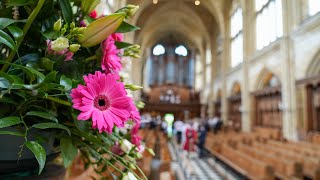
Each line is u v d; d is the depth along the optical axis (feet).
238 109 66.08
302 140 36.52
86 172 6.77
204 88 100.89
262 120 53.06
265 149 25.61
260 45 54.90
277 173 17.53
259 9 55.62
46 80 2.31
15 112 2.53
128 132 3.39
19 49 2.93
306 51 37.86
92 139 2.74
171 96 105.81
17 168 2.61
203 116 91.30
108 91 2.39
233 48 71.15
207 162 33.37
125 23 3.06
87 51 3.11
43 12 2.83
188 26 74.38
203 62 101.91
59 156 3.35
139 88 2.94
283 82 42.22
